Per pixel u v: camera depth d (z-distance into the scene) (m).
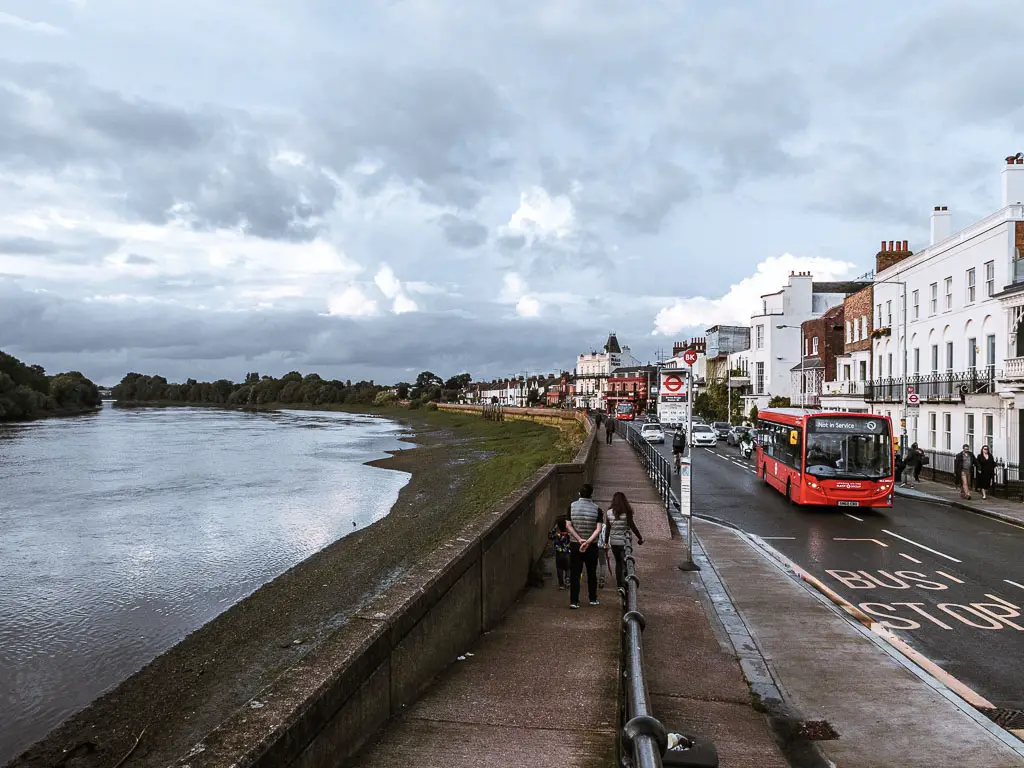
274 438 84.62
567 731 5.66
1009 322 27.30
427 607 6.57
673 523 19.50
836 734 7.03
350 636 5.22
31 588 19.89
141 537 26.98
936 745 6.80
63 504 34.81
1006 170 29.52
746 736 6.86
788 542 17.91
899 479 30.05
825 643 9.76
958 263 32.31
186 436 86.31
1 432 90.44
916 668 8.84
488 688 6.59
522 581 11.36
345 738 4.72
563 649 7.94
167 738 11.20
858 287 74.38
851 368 48.09
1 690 13.09
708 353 110.88
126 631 16.30
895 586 13.51
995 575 14.42
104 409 194.75
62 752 10.81
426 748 5.18
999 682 8.66
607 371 170.25
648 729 3.49
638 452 39.78
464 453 62.31
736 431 55.38
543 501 13.91
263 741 3.51
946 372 33.28
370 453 64.88
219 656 14.66
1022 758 6.55
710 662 8.96
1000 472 26.58
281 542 26.08
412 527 28.08
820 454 22.66
